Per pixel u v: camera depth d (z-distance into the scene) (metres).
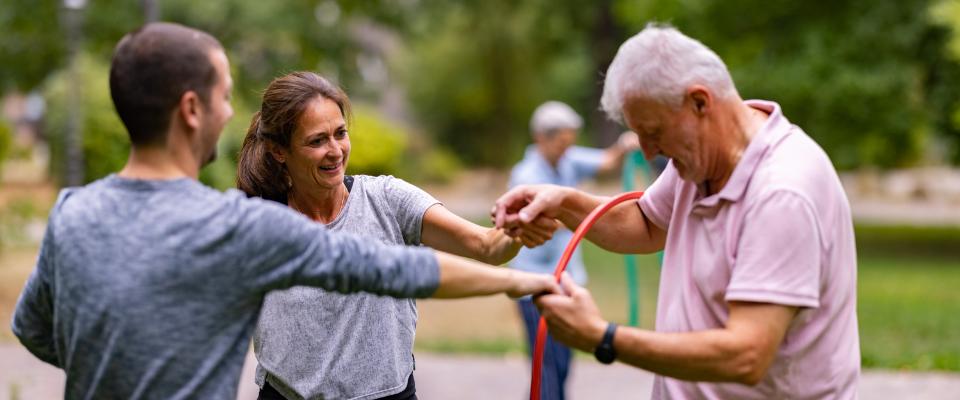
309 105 3.17
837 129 14.17
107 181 2.34
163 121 2.30
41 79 14.06
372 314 3.23
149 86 2.27
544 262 6.23
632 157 6.34
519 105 30.42
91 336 2.26
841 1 14.22
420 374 7.57
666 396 3.01
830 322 2.73
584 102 36.06
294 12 15.02
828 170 2.69
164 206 2.27
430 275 2.43
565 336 2.64
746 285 2.56
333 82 3.34
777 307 2.55
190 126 2.32
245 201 2.32
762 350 2.54
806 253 2.56
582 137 35.03
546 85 32.25
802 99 13.98
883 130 14.08
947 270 14.04
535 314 5.64
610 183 28.91
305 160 3.19
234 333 2.29
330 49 15.77
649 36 2.64
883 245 17.31
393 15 16.92
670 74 2.59
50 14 13.04
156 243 2.24
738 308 2.59
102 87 10.84
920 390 6.82
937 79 14.51
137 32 2.32
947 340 8.67
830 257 2.67
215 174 9.02
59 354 2.41
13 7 12.97
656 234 3.32
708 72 2.62
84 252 2.27
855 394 2.85
